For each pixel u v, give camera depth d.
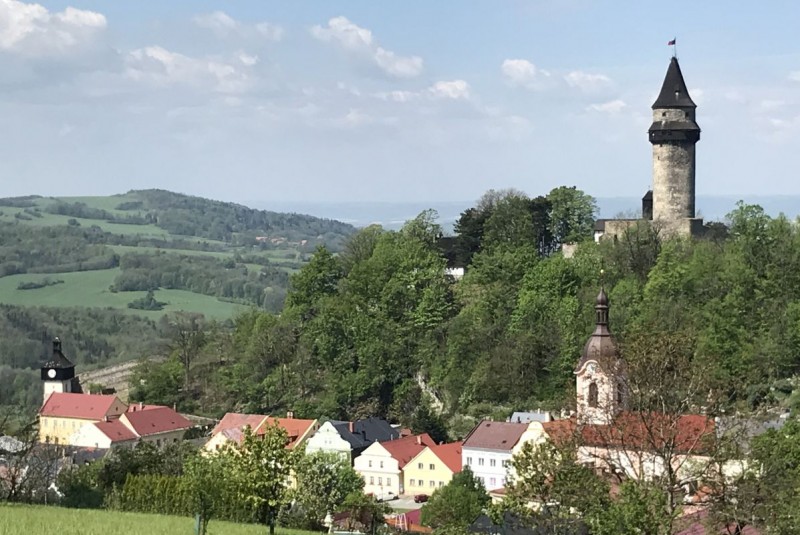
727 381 100.69
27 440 153.88
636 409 92.50
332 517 141.38
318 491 141.12
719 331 194.00
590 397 113.62
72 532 87.88
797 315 199.38
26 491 131.38
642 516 73.94
